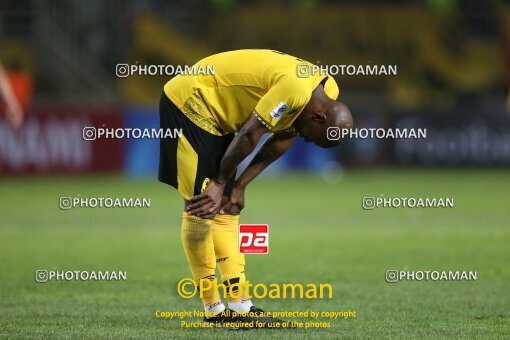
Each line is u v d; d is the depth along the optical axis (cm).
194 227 1970
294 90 1886
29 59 8325
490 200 5506
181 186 1981
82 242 3753
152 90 8294
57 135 7144
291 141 2078
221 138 2005
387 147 7775
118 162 7281
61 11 8344
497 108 7775
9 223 4447
